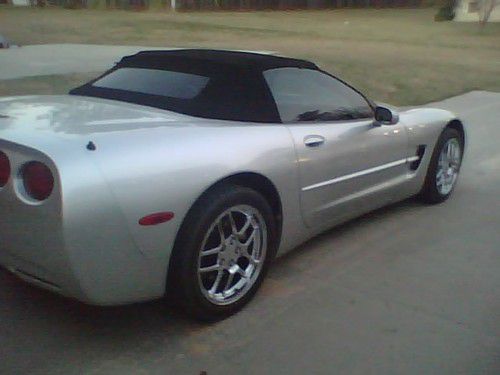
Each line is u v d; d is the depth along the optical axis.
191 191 2.81
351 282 3.64
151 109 3.36
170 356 2.80
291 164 3.37
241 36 22.55
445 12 35.16
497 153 7.21
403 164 4.54
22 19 26.97
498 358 2.87
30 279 2.82
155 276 2.80
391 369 2.75
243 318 3.17
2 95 8.76
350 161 3.88
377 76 13.40
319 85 3.93
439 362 2.82
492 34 26.94
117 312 3.18
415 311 3.31
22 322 3.04
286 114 3.55
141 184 2.65
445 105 10.65
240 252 3.17
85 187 2.51
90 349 2.84
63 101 3.54
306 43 20.55
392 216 4.85
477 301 3.46
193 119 3.26
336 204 3.87
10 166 2.66
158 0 37.25
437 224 4.70
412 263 3.95
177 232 2.81
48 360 2.74
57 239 2.53
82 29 23.23
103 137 2.74
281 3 41.06
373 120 4.19
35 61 12.99
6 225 2.72
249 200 3.10
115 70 4.07
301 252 4.05
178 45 18.31
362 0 44.34
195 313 3.00
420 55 18.23
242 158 3.06
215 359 2.79
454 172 5.30
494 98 11.55
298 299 3.40
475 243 4.33
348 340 2.99
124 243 2.63
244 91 3.47
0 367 2.66
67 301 3.27
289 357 2.83
